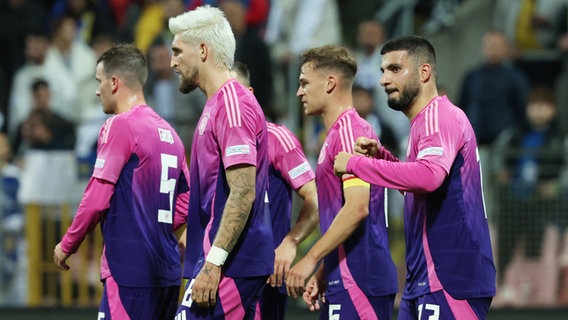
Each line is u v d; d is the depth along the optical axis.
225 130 18.44
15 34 43.53
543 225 33.28
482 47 41.47
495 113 37.25
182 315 18.80
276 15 40.69
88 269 33.38
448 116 18.27
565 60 39.91
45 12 44.34
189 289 18.86
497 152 33.56
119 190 20.33
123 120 20.34
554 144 36.34
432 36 41.66
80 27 43.38
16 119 40.38
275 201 21.62
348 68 20.78
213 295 18.17
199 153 18.94
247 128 18.45
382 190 20.58
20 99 40.34
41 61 40.44
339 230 19.58
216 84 18.98
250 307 19.02
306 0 40.59
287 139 21.58
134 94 20.98
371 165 17.91
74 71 40.81
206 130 18.77
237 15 37.16
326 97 20.77
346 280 20.30
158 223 20.55
